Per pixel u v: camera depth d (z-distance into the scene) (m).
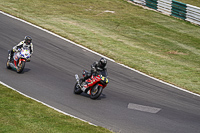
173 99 37.81
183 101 37.53
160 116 30.84
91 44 58.91
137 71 48.41
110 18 79.94
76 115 28.25
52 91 34.62
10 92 31.53
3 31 57.06
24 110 26.58
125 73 46.50
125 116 29.58
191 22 84.31
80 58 50.31
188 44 69.19
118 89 38.84
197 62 58.19
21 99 29.91
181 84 44.88
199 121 30.83
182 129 27.84
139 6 94.12
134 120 28.73
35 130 22.22
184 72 51.16
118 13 85.12
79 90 34.53
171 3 87.81
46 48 51.97
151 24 79.75
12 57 40.91
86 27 70.00
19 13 72.12
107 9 87.38
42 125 23.42
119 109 31.48
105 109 30.97
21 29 60.22
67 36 61.03
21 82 36.19
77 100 32.78
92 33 66.44
